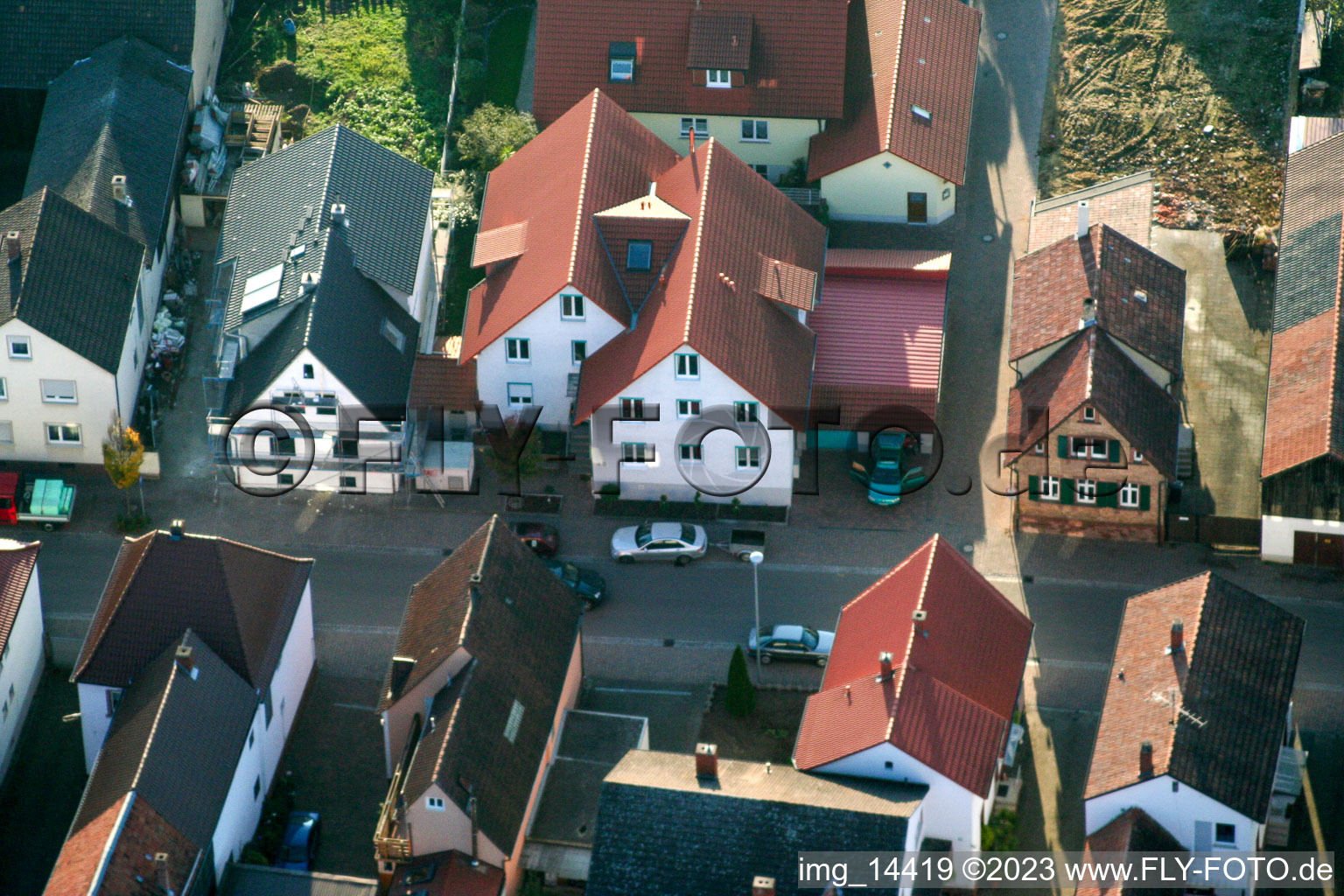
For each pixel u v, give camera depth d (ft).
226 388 460.14
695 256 451.12
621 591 447.01
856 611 411.13
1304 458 433.48
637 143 492.13
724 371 435.94
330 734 417.69
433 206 520.83
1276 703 387.14
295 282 457.68
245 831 390.21
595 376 452.35
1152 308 465.88
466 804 366.02
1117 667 399.44
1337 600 437.17
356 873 392.47
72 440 463.01
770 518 462.19
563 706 406.00
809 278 465.88
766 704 423.64
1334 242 474.90
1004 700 395.75
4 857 391.24
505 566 406.21
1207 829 373.40
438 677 386.93
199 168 513.04
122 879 350.64
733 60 513.45
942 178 510.99
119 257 468.75
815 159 520.42
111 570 433.07
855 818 360.89
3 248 453.58
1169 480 444.55
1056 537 455.22
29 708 418.51
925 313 482.28
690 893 361.51
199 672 385.70
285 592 410.93
